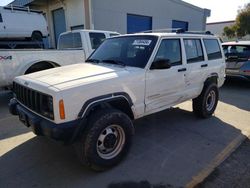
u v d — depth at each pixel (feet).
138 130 15.07
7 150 12.39
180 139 13.79
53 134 8.89
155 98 12.63
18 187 9.47
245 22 122.11
